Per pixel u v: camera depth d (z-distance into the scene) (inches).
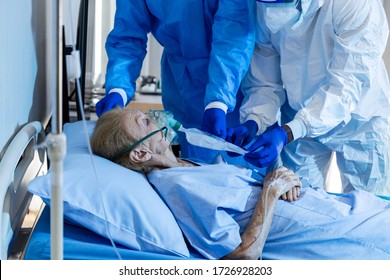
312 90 85.0
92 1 100.3
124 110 69.0
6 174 52.7
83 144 71.8
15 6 63.9
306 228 63.4
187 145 90.4
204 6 82.7
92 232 60.6
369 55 77.8
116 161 68.3
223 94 79.0
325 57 80.9
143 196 59.9
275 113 87.6
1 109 56.6
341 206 66.1
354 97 79.7
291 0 70.2
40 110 88.5
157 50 169.9
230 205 62.1
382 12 79.0
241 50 79.4
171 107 96.7
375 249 62.3
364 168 93.9
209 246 60.1
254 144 74.1
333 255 62.5
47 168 86.0
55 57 37.6
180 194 63.1
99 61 133.0
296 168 94.8
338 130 89.8
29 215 74.4
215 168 67.1
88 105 105.0
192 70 88.9
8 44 59.7
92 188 58.3
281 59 84.9
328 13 77.4
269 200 63.8
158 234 58.7
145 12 86.8
